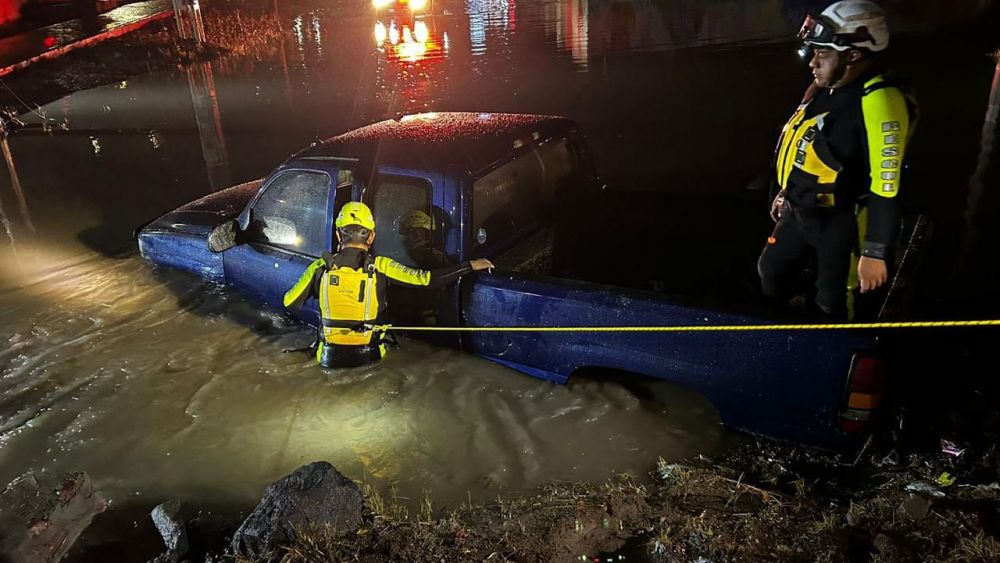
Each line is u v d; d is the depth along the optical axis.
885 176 2.76
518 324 3.90
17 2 14.87
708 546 2.71
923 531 2.69
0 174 8.55
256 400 4.11
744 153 7.82
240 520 3.21
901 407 3.27
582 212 5.08
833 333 2.99
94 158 8.95
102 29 14.48
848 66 2.87
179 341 4.79
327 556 2.80
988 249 5.16
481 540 2.88
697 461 3.36
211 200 6.14
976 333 4.12
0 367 4.55
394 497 3.27
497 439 3.65
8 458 3.69
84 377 4.41
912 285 3.34
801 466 3.22
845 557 2.59
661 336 3.44
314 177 4.57
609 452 3.49
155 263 5.98
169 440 3.79
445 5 20.41
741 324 3.17
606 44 13.46
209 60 14.01
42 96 11.64
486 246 4.21
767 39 12.79
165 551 3.06
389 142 4.50
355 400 4.03
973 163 6.70
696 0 17.69
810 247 3.39
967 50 10.60
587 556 2.79
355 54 14.17
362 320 4.07
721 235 4.66
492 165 4.15
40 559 2.97
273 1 19.70
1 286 5.75
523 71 11.84
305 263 4.71
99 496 3.32
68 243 6.60
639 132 8.70
